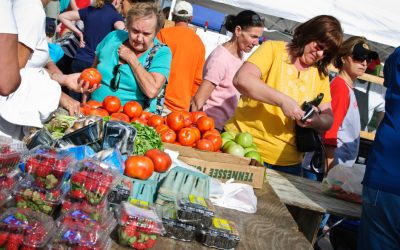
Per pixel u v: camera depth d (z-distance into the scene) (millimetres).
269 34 8750
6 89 1419
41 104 1834
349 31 5465
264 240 1535
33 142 1529
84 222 1124
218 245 1366
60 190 1239
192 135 2357
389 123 2076
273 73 2668
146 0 2590
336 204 2508
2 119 1810
